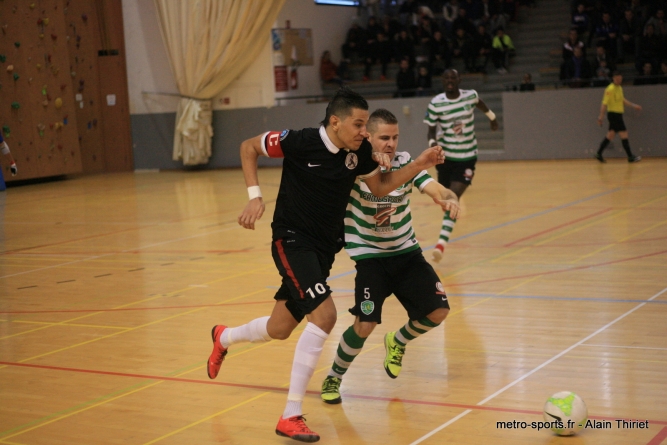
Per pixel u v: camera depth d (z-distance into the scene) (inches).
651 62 683.4
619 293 231.5
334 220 141.9
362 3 905.5
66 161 733.3
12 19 671.8
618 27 730.2
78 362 188.4
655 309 211.3
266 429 140.2
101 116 819.4
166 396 160.2
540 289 242.5
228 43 750.5
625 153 656.4
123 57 807.7
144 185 660.1
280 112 763.4
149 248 356.2
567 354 176.4
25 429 144.4
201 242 366.3
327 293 136.3
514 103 692.7
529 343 186.7
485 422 137.8
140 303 249.6
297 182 140.8
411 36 848.9
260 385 165.2
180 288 269.3
